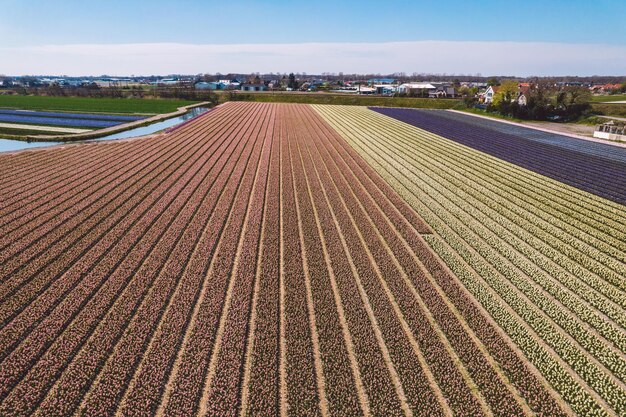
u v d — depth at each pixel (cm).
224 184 3475
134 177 3594
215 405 1249
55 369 1373
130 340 1520
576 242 2509
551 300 1889
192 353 1457
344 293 1880
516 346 1583
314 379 1372
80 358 1430
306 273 2070
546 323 1719
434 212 2980
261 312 1711
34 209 2761
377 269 2134
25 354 1438
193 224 2589
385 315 1723
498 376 1407
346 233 2547
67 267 2022
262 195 3209
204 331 1578
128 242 2302
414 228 2684
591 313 1797
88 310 1692
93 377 1357
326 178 3784
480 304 1858
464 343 1566
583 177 3938
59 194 3080
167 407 1238
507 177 3934
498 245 2441
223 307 1756
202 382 1345
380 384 1350
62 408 1227
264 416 1224
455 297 1878
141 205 2889
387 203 3150
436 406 1277
